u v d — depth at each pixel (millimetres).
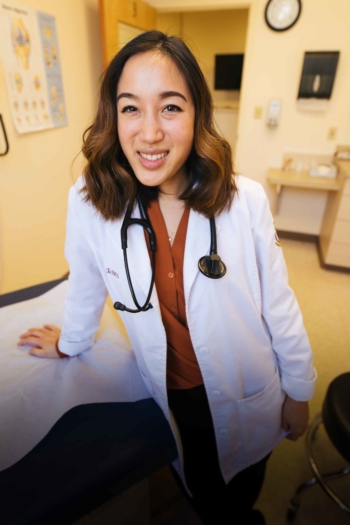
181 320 686
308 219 3305
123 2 2385
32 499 544
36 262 2188
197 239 622
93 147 582
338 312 2268
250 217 626
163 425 678
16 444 626
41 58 1932
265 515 1145
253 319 678
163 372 688
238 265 626
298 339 728
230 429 802
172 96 489
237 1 2703
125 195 611
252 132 3104
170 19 4324
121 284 667
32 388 734
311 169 2883
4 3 1607
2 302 1028
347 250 2697
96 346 861
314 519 1132
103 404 720
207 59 4699
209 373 706
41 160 2086
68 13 2148
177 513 1004
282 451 1358
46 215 2221
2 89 1690
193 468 923
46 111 2045
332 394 1016
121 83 503
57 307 994
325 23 2574
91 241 668
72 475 576
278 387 805
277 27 2666
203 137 553
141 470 626
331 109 2822
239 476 957
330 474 1185
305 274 2750
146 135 495
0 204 1807
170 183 617
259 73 2871
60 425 669
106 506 645
